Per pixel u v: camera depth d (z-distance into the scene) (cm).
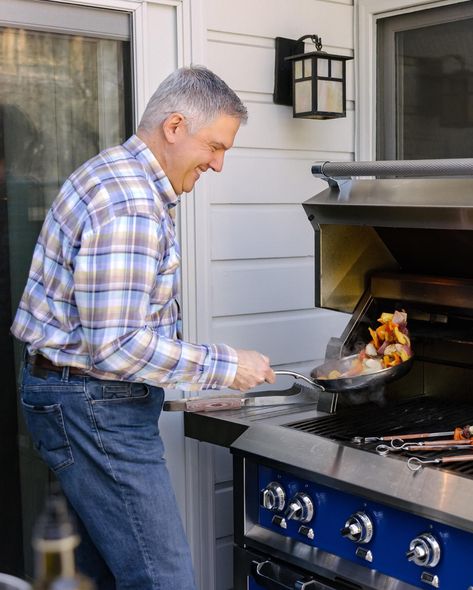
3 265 250
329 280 252
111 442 194
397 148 313
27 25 244
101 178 187
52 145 254
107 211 181
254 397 251
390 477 192
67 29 250
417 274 258
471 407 248
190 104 191
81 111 257
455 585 183
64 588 123
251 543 227
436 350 257
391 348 239
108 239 180
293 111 290
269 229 296
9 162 248
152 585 199
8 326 252
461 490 179
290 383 307
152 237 184
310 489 213
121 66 262
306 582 210
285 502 218
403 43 307
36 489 260
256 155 290
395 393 256
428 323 253
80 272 180
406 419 235
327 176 235
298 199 303
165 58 267
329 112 284
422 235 243
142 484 197
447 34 294
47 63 250
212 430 239
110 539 200
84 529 214
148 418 200
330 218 238
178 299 275
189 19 268
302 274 307
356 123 316
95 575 218
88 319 181
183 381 192
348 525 197
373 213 225
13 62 245
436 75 298
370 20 309
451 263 249
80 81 256
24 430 257
